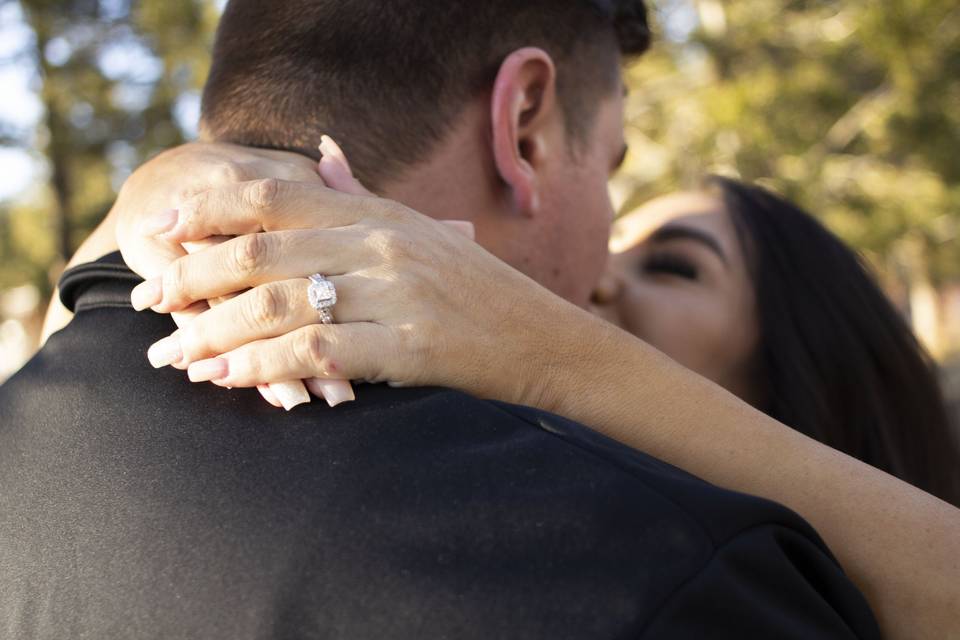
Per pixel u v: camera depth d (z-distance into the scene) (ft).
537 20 3.58
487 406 2.58
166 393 2.71
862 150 25.09
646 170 24.45
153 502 2.47
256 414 2.60
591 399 2.87
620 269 6.79
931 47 20.83
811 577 2.54
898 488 2.90
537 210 3.66
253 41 3.40
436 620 2.16
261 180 2.73
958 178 22.93
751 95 21.29
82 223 27.78
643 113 24.35
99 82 27.25
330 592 2.21
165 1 24.76
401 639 2.15
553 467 2.39
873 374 6.65
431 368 2.67
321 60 3.29
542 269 3.78
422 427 2.49
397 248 2.72
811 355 6.55
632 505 2.31
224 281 2.60
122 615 2.35
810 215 6.91
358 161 3.25
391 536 2.27
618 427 2.88
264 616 2.21
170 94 27.27
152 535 2.42
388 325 2.63
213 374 2.56
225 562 2.30
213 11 24.98
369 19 3.28
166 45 25.72
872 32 20.97
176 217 2.72
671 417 2.91
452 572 2.22
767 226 6.72
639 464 2.45
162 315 2.93
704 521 2.32
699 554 2.26
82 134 27.55
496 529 2.27
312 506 2.33
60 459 2.69
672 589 2.19
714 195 7.04
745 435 2.92
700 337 6.56
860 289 6.76
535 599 2.18
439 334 2.68
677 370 2.99
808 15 22.97
